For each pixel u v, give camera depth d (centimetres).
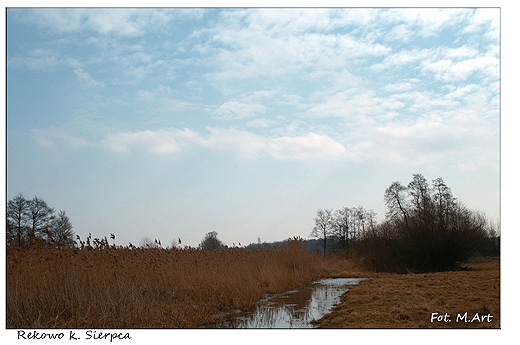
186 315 1203
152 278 1483
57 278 1173
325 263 3127
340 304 1408
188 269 1648
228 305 1416
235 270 1866
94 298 1097
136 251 1617
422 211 3014
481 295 1343
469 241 2761
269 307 1448
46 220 2092
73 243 1376
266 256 2383
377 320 1081
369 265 3022
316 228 5894
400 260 2866
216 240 2603
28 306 1074
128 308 1072
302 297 1681
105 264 1355
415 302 1281
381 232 3256
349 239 5781
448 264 2717
